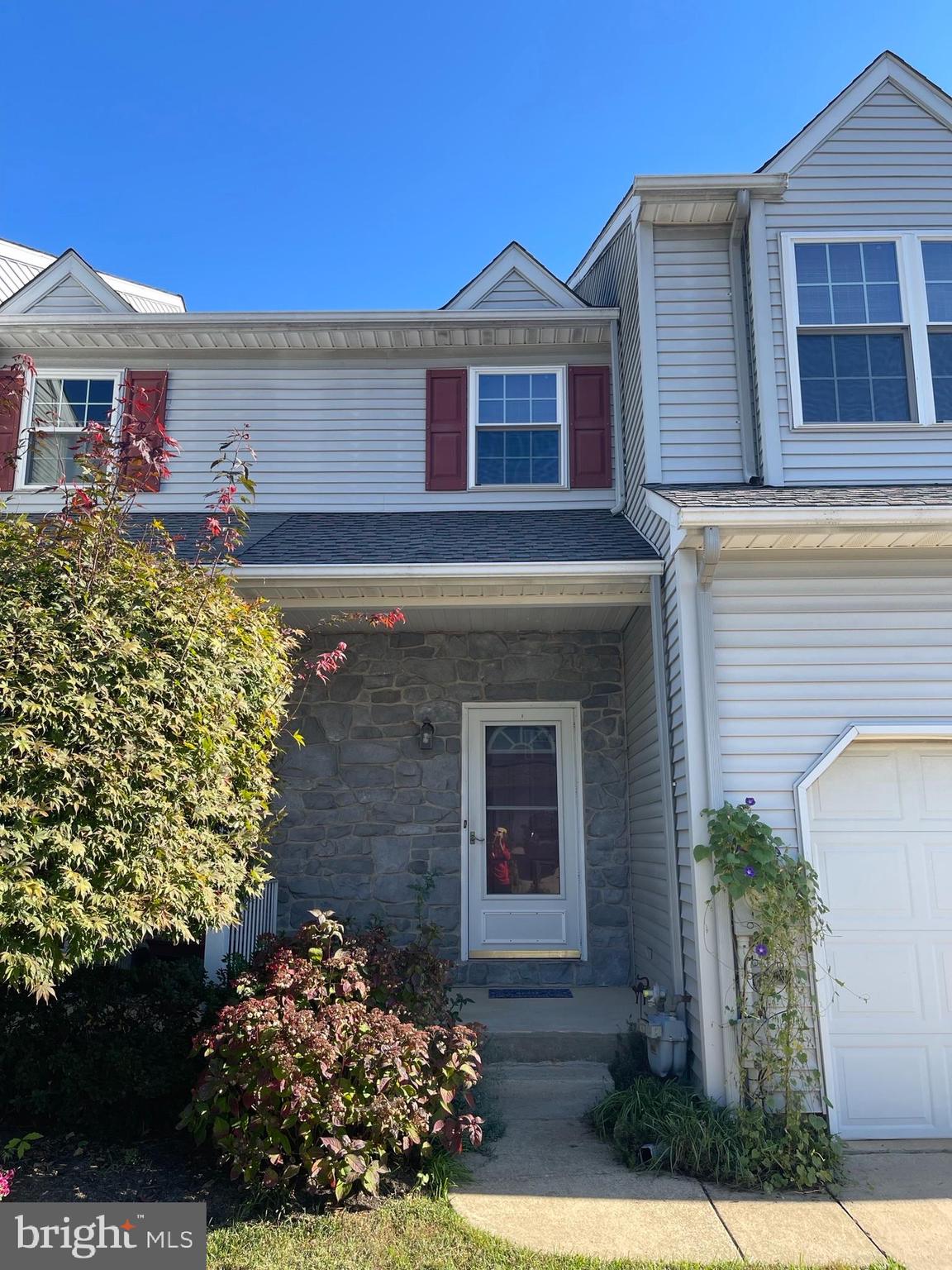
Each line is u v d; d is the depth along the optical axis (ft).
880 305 20.53
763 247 20.68
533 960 22.75
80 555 11.64
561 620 23.25
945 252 20.80
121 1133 14.06
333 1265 10.11
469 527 23.18
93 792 10.31
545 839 23.73
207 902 11.73
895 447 19.76
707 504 15.98
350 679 24.25
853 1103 15.16
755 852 14.71
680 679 16.83
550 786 24.03
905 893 15.99
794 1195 12.63
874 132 21.27
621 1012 19.40
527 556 19.38
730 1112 13.96
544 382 26.48
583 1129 15.25
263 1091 11.60
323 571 18.97
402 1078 11.93
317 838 23.44
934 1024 15.49
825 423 19.77
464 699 24.13
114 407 26.17
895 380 20.25
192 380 26.55
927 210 20.86
